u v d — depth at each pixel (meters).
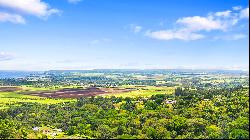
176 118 178.88
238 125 165.62
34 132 194.12
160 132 162.38
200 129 167.88
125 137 161.38
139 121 185.12
